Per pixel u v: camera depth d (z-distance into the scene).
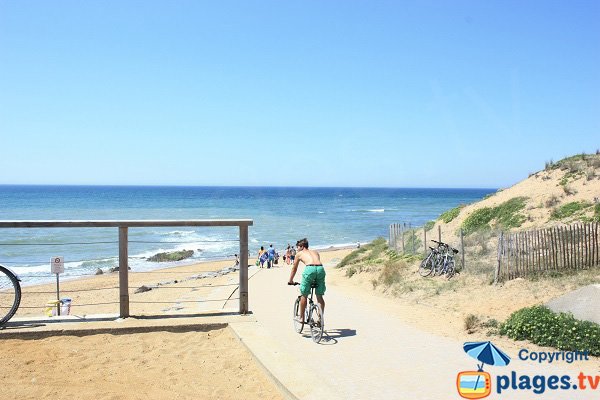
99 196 176.25
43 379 6.47
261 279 17.66
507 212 22.30
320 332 8.02
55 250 45.19
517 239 12.95
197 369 6.95
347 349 7.71
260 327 8.52
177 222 8.80
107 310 16.44
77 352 7.46
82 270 33.34
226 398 6.00
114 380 6.54
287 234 60.22
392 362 7.05
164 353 7.55
